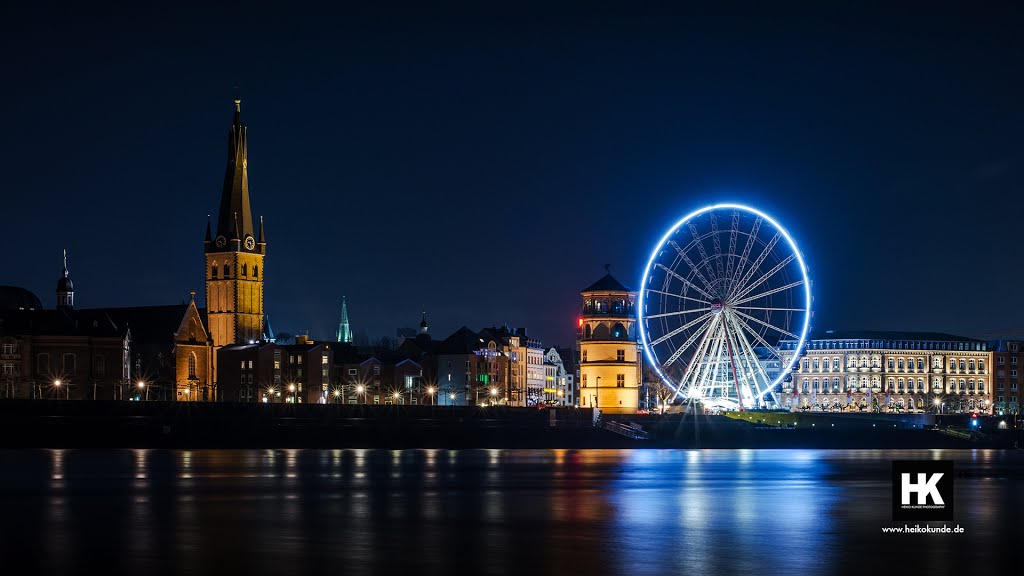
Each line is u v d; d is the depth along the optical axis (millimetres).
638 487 154000
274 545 104250
